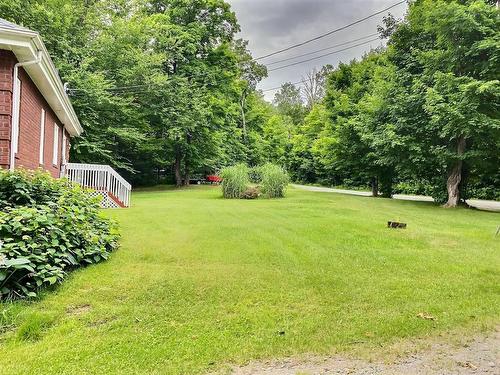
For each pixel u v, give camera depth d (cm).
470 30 1182
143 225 789
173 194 1867
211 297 379
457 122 1159
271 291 400
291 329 312
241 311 348
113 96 1889
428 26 1324
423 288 420
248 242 636
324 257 545
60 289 382
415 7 1502
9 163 625
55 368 244
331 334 304
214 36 2414
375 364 261
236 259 524
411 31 1510
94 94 1705
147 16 2216
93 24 1927
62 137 1327
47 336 292
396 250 604
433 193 1571
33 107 812
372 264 514
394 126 1405
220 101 2405
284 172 1770
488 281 450
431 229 820
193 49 2247
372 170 1953
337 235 715
